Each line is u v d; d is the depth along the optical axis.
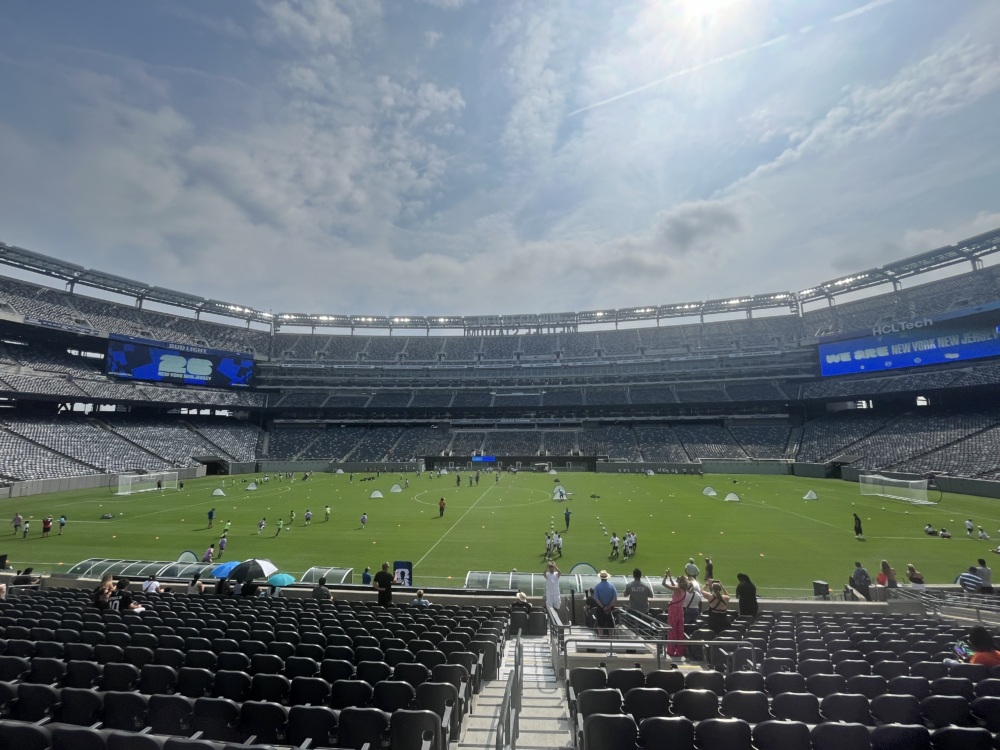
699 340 98.19
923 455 58.81
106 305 82.44
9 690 6.52
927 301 73.44
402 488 60.00
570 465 84.00
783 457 74.56
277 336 105.56
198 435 81.81
